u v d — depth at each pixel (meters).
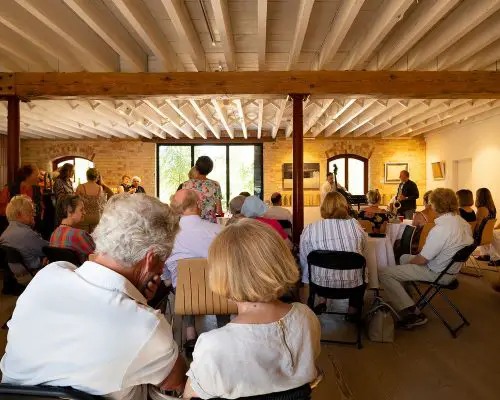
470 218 5.51
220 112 8.03
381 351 3.03
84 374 0.93
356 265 2.94
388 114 8.98
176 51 5.58
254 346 0.96
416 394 2.42
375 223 4.64
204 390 0.95
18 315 1.00
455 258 3.19
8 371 1.00
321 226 3.17
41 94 5.14
